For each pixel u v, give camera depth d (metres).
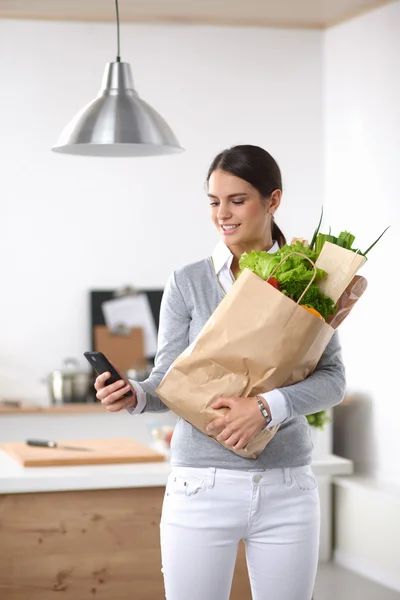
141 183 5.67
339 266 2.13
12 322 5.54
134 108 3.34
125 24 5.62
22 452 3.29
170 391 2.15
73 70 5.58
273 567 2.21
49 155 5.57
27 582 3.04
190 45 5.70
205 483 2.18
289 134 5.80
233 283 2.23
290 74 5.79
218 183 2.25
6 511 3.02
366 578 4.65
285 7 5.30
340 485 4.96
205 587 2.20
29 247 5.55
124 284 5.66
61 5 5.27
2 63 5.50
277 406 2.07
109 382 2.24
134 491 3.12
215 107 5.73
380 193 5.07
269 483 2.18
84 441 3.59
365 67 5.24
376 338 5.05
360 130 5.31
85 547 3.08
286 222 5.79
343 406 5.37
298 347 2.06
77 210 5.61
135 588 3.11
